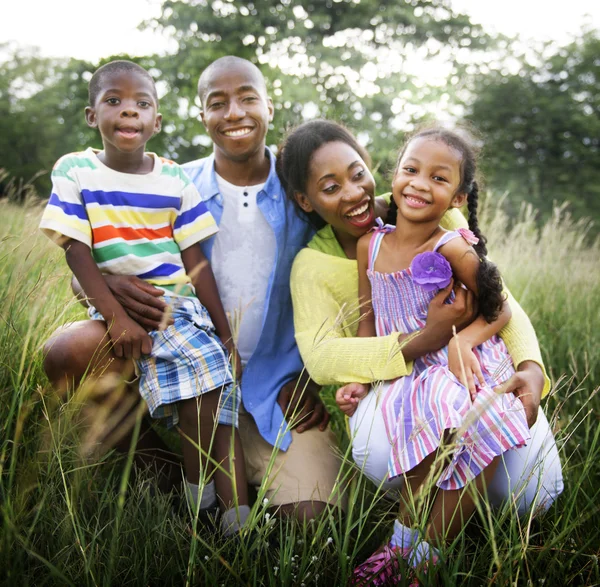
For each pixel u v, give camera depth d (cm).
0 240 229
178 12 1852
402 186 206
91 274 212
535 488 191
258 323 249
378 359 203
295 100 1630
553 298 395
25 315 232
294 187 237
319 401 243
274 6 1983
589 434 245
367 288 223
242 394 236
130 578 166
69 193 215
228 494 200
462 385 188
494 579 154
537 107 2089
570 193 1888
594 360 306
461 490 176
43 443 188
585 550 178
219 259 250
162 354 209
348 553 189
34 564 163
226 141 239
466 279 201
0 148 2297
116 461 214
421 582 157
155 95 229
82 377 201
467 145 211
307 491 213
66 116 2266
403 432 187
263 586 168
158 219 227
